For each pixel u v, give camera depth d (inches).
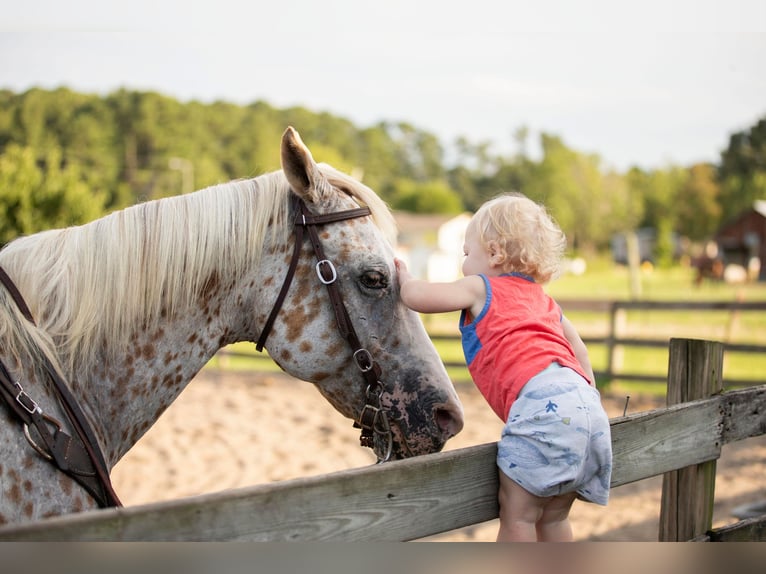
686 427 88.4
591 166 2851.9
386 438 86.0
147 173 2466.8
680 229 2578.7
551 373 71.6
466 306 77.0
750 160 2369.6
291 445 249.9
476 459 70.1
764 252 1768.0
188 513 49.9
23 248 78.4
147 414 82.4
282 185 86.9
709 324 648.4
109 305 78.3
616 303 349.4
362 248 83.7
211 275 82.9
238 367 448.8
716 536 94.7
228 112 3110.2
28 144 2332.7
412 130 4458.7
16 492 66.7
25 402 69.3
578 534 174.9
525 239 78.3
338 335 83.6
